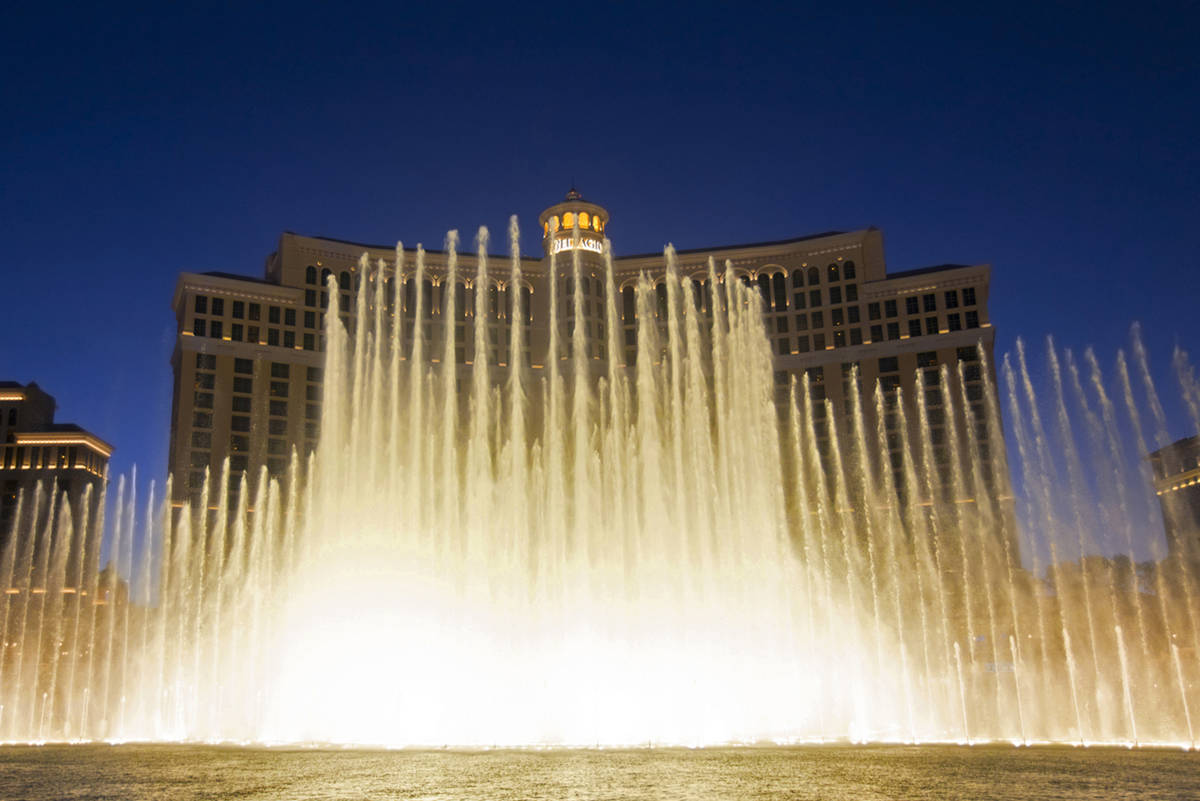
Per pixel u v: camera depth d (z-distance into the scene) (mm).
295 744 36906
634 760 27391
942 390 114062
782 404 119250
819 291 121750
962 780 22141
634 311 125250
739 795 19438
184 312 112812
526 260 125062
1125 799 18797
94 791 21016
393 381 73000
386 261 122812
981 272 116062
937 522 98688
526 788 20766
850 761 26984
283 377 115188
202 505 107125
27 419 141750
